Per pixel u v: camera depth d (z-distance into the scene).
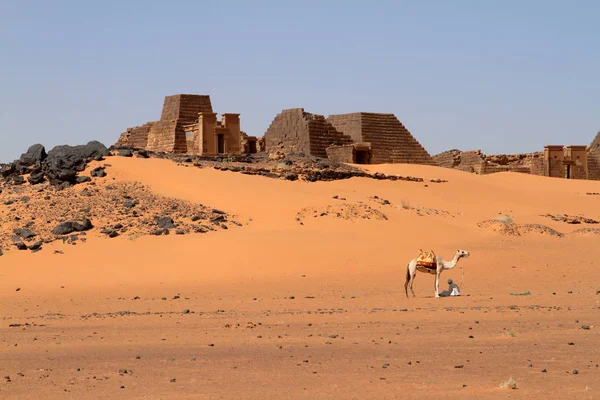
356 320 32.91
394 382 19.91
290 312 36.53
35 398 18.53
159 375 21.33
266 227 65.12
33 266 54.75
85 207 66.44
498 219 74.69
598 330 28.45
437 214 79.31
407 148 144.25
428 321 32.03
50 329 32.44
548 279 48.88
